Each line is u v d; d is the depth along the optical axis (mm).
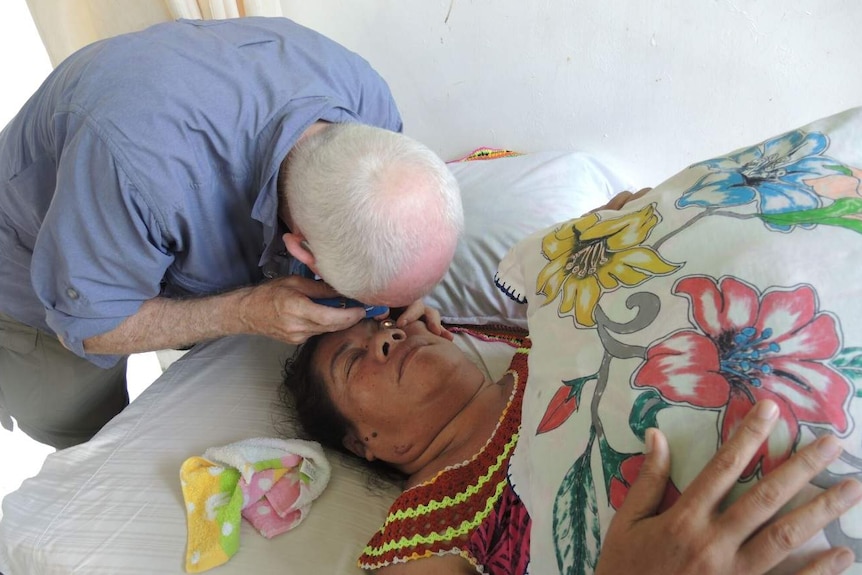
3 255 1115
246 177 916
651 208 713
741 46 1146
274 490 948
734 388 513
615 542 519
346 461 1023
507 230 1210
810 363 497
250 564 874
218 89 873
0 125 1865
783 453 472
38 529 954
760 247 569
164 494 972
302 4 1428
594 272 701
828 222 565
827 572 441
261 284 966
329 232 758
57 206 851
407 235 741
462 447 878
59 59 1654
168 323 968
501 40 1312
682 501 480
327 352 999
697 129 1263
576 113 1341
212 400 1134
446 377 931
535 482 648
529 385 720
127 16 1555
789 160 653
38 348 1257
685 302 581
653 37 1193
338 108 925
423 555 770
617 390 586
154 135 830
